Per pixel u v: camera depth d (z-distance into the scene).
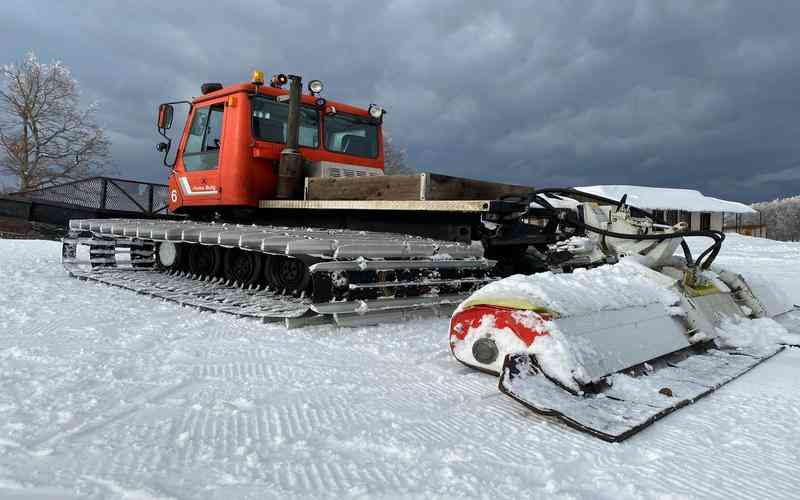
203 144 6.67
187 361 3.35
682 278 4.29
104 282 6.66
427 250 4.73
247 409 2.55
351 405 2.65
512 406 2.70
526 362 2.68
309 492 1.76
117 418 2.37
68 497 1.67
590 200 5.52
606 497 1.81
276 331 4.28
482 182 5.43
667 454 2.15
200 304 5.10
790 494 1.85
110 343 3.72
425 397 2.82
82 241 7.53
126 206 10.02
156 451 2.04
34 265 8.84
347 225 5.85
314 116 6.79
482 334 2.99
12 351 3.40
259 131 6.27
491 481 1.88
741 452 2.18
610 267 4.04
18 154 28.05
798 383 3.12
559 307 2.85
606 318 3.08
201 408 2.53
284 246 4.36
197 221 7.00
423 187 4.86
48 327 4.19
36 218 9.16
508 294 2.95
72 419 2.32
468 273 5.23
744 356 3.66
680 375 3.11
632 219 4.74
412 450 2.12
